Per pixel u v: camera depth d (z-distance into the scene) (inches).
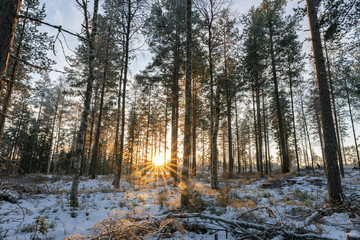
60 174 751.1
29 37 545.0
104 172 1300.4
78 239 133.6
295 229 151.8
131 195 372.2
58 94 1079.6
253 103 962.1
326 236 129.0
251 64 687.7
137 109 1158.3
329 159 235.6
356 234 129.4
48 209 245.4
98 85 754.2
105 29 439.5
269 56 732.7
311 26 271.0
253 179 650.2
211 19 444.8
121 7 469.1
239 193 355.9
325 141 243.4
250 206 236.4
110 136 1138.7
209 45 474.9
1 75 101.1
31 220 201.8
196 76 489.4
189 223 172.6
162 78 679.1
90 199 328.2
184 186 256.4
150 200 329.4
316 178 485.1
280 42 637.3
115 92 745.6
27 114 1219.2
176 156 567.8
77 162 282.5
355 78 634.2
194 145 837.8
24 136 1254.9
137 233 151.7
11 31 107.0
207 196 327.9
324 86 253.9
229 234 160.6
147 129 1163.3
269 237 145.9
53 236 164.1
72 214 230.5
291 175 556.7
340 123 1245.7
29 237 161.0
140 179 728.3
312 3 272.7
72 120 1077.1
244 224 154.3
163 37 621.3
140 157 1429.6
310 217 179.9
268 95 948.6
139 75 677.9
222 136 1407.5
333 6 260.5
